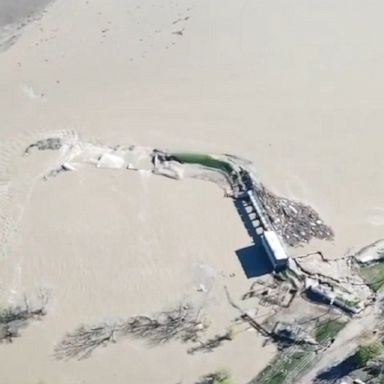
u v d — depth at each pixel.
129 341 38.28
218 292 40.44
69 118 51.78
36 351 38.00
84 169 47.66
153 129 50.91
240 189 46.34
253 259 42.09
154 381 36.56
